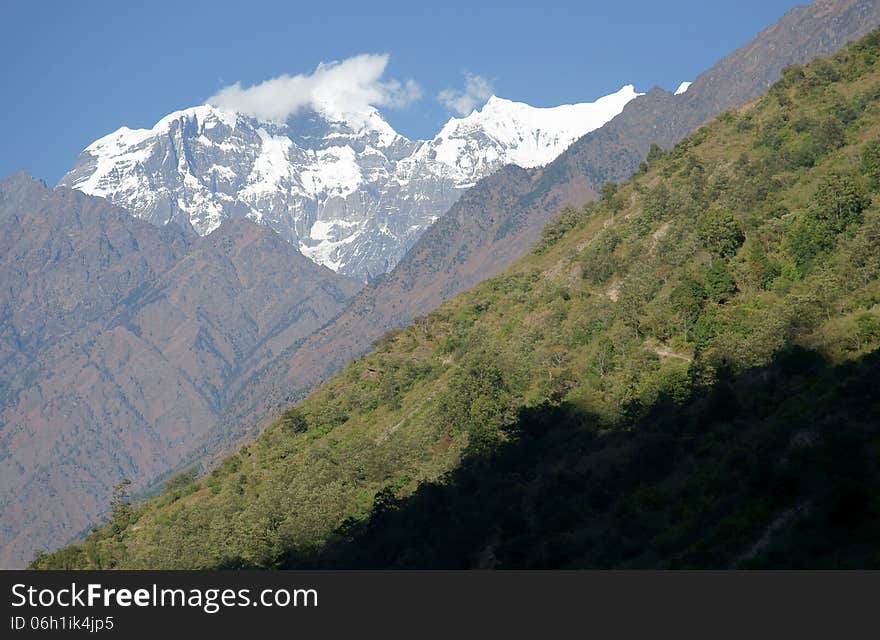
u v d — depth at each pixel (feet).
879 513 235.20
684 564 260.83
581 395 459.73
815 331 394.73
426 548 375.66
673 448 354.74
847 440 266.98
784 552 239.50
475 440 459.73
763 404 355.77
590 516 338.54
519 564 317.42
